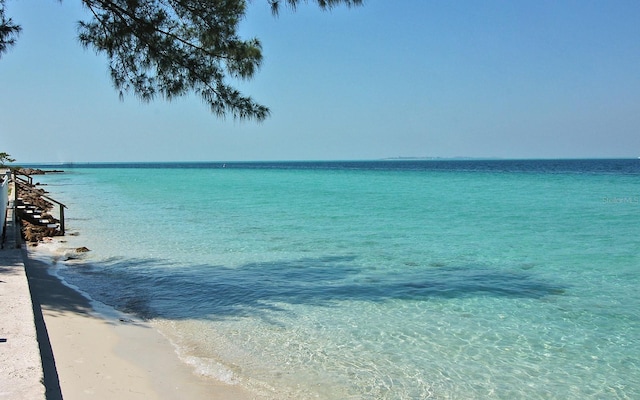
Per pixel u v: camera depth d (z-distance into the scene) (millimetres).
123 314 8703
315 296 10023
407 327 8188
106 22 10148
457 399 5793
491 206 28859
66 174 101062
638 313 8914
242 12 10133
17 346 5383
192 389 5797
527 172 87375
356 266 12859
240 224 21516
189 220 23125
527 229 19688
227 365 6602
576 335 7855
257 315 8797
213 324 8273
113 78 10547
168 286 10789
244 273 12070
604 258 13898
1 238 14094
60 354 6434
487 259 13750
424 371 6531
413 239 17297
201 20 10117
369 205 29953
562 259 13773
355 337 7742
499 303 9531
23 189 35531
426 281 11266
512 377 6387
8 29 11227
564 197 34719
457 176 73625
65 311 8547
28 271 11891
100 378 5816
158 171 124312
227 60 10461
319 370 6520
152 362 6504
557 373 6504
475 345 7441
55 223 21406
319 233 18750
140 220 23281
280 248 15586
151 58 10422
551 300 9742
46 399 4223
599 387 6137
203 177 80688
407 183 55406
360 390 5973
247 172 106312
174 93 10461
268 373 6391
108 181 68062
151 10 10078
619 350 7254
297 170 120250
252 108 10586
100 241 17156
